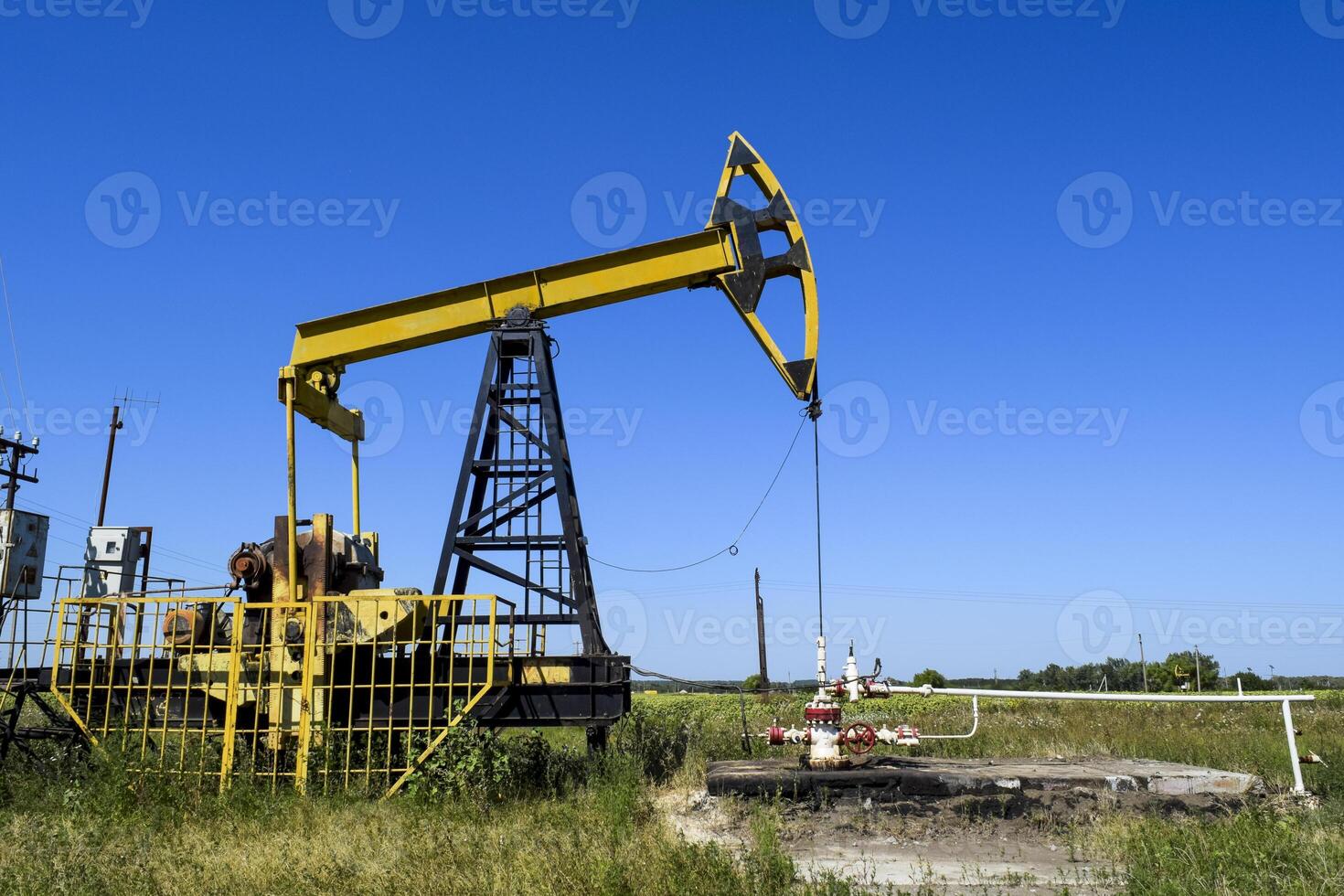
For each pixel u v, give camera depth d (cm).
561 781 1116
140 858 752
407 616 1130
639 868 659
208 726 1180
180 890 663
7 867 714
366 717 1155
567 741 1791
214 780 1074
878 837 827
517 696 1166
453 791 1031
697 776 1063
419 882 655
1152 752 1218
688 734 1385
